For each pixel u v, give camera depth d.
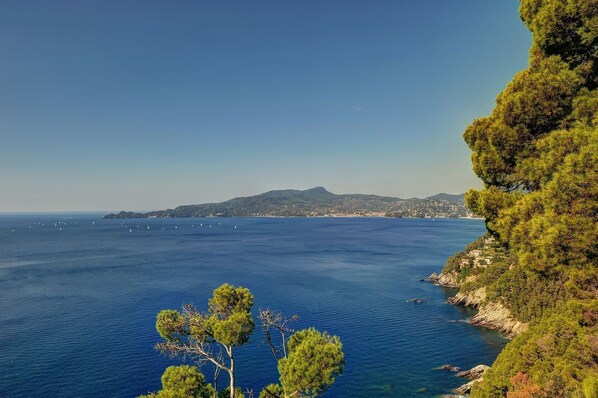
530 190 19.58
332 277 124.81
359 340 67.69
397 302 93.81
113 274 128.62
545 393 25.70
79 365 55.06
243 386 50.12
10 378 50.97
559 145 15.45
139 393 47.56
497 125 19.39
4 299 92.75
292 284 112.44
